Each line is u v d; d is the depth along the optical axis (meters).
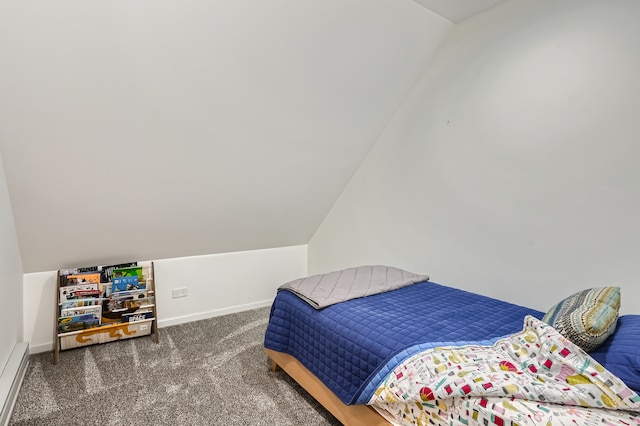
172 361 2.54
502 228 2.34
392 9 2.23
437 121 2.71
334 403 1.82
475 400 1.22
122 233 2.72
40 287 2.70
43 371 2.38
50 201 2.21
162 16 1.67
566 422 1.05
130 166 2.25
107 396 2.11
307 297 2.17
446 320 1.88
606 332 1.29
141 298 2.93
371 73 2.57
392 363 1.52
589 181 1.92
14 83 1.61
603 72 1.85
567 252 2.03
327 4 2.00
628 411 1.08
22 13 1.43
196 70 1.95
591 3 1.89
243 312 3.62
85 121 1.89
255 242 3.63
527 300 2.22
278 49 2.08
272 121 2.48
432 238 2.79
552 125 2.06
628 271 1.80
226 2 1.75
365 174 3.35
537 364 1.27
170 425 1.86
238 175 2.74
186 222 2.91
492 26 2.36
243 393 2.16
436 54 2.72
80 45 1.61
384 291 2.38
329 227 3.83
